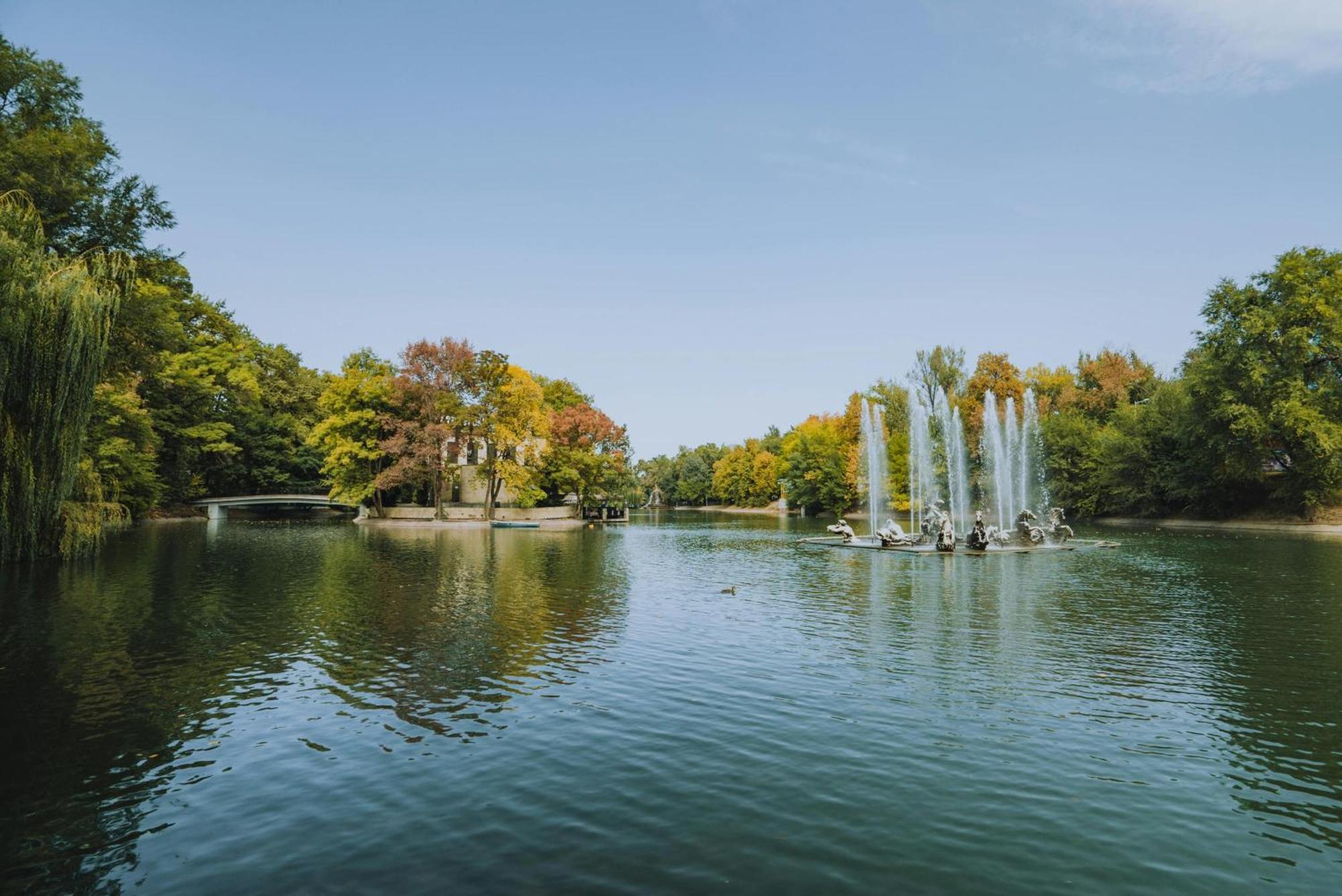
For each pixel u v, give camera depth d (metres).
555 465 84.38
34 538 26.25
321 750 10.38
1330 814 8.38
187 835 7.86
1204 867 7.16
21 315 23.39
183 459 71.19
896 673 14.45
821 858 7.27
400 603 22.67
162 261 36.19
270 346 98.44
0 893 6.74
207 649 16.34
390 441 72.38
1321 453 53.69
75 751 10.34
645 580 28.70
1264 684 13.62
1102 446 75.56
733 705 12.41
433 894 6.61
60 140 31.45
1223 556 37.91
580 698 12.80
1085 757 10.07
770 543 50.06
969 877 6.93
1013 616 20.70
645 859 7.25
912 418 60.88
